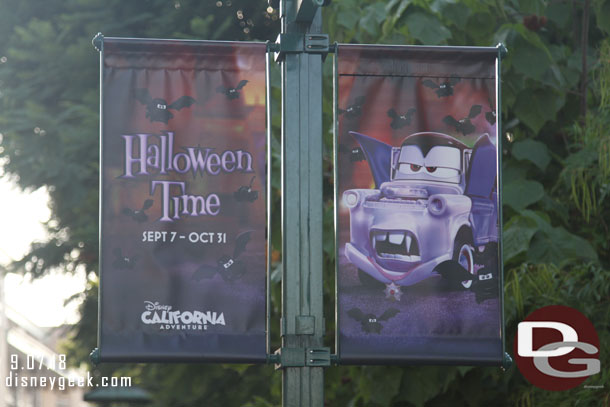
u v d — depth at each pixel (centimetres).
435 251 877
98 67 1723
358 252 871
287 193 873
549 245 1194
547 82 1257
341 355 855
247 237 862
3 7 1811
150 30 1766
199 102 875
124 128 866
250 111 877
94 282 1927
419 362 861
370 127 887
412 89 894
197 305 851
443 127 891
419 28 1222
